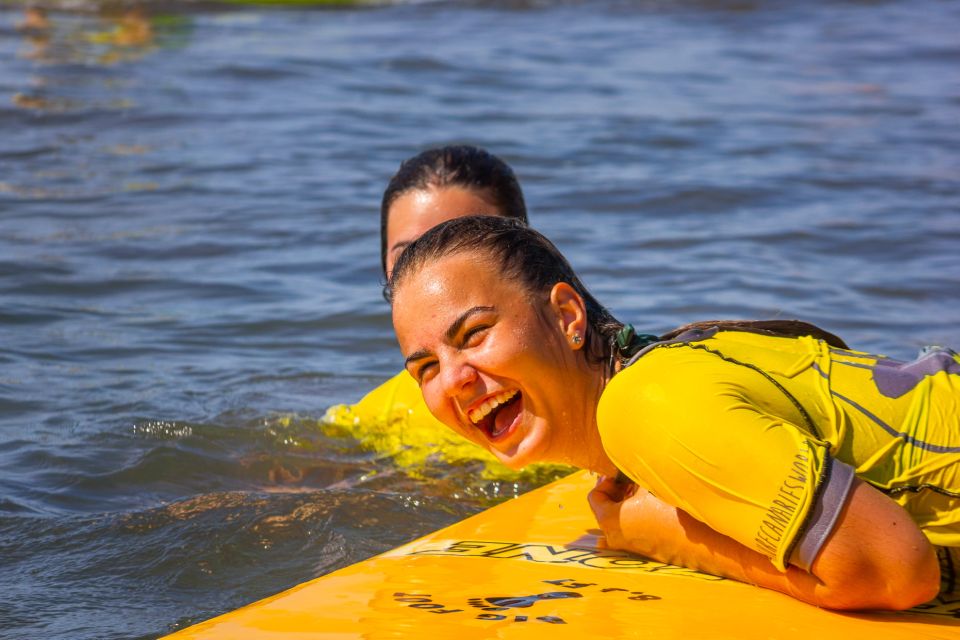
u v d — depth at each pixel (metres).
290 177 20.14
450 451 9.71
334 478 9.31
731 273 15.06
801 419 5.68
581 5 45.34
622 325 6.25
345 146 22.53
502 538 6.96
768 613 5.62
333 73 30.08
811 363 5.96
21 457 9.50
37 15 37.56
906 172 21.08
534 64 32.53
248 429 10.16
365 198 18.88
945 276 14.99
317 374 11.73
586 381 6.12
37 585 7.45
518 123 24.98
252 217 17.64
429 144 22.88
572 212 18.36
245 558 7.90
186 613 7.11
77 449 9.67
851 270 15.32
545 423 6.10
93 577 7.59
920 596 5.40
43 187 19.00
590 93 28.69
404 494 8.95
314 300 14.12
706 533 6.07
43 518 8.42
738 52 35.50
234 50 32.91
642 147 22.97
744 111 26.83
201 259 15.66
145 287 14.48
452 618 5.59
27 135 22.42
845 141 23.80
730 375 5.64
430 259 6.04
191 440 9.90
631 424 5.67
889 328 12.97
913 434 5.79
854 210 18.47
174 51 32.38
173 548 7.98
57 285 14.38
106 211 17.77
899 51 35.75
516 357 5.90
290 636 5.39
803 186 20.03
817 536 5.36
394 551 6.79
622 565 6.38
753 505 5.45
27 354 12.05
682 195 19.28
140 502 8.80
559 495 7.89
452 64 31.97
